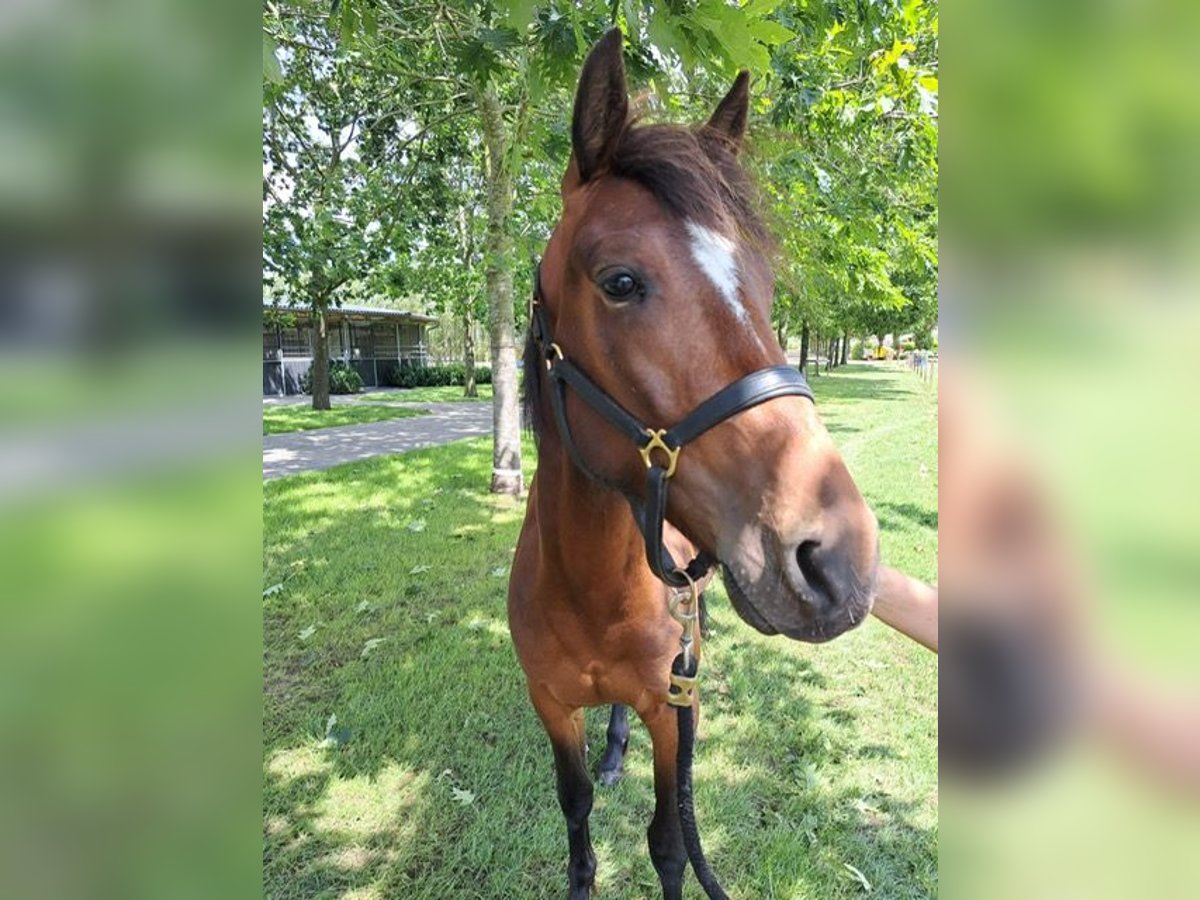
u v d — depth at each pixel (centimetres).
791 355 3712
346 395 2261
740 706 319
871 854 233
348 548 532
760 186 141
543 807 257
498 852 237
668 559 136
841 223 518
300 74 642
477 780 270
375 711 312
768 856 230
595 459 132
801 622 106
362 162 773
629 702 184
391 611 418
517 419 706
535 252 472
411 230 736
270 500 676
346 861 233
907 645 380
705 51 186
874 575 107
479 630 393
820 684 339
